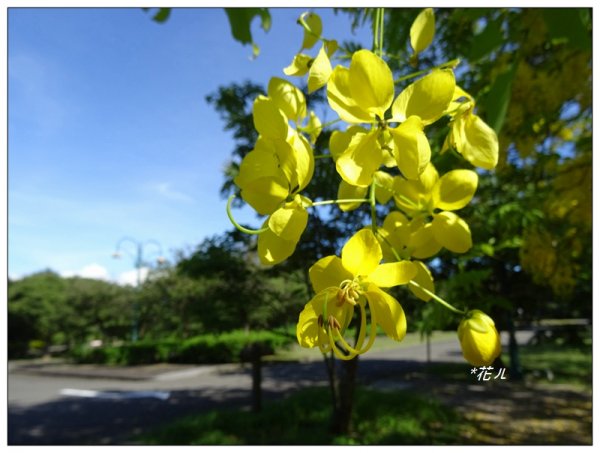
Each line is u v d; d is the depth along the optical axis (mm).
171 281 21750
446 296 2928
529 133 3266
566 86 2979
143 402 10453
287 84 1008
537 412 7887
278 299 6883
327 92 795
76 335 27750
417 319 4617
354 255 748
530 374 11969
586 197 3199
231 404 9633
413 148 752
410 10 2514
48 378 15891
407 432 6352
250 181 823
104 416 9008
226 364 18969
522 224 3752
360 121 792
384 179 1128
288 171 828
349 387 6418
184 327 23031
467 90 2615
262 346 8117
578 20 1764
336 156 991
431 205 1060
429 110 785
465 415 7680
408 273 739
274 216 792
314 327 761
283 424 6980
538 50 3039
